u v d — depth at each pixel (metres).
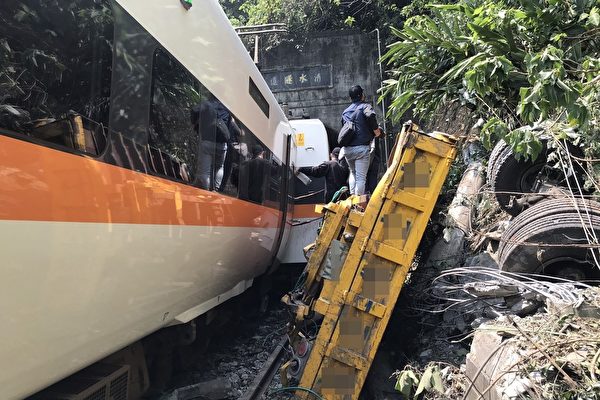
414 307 4.64
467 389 2.98
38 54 2.15
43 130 2.10
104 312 2.62
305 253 5.20
